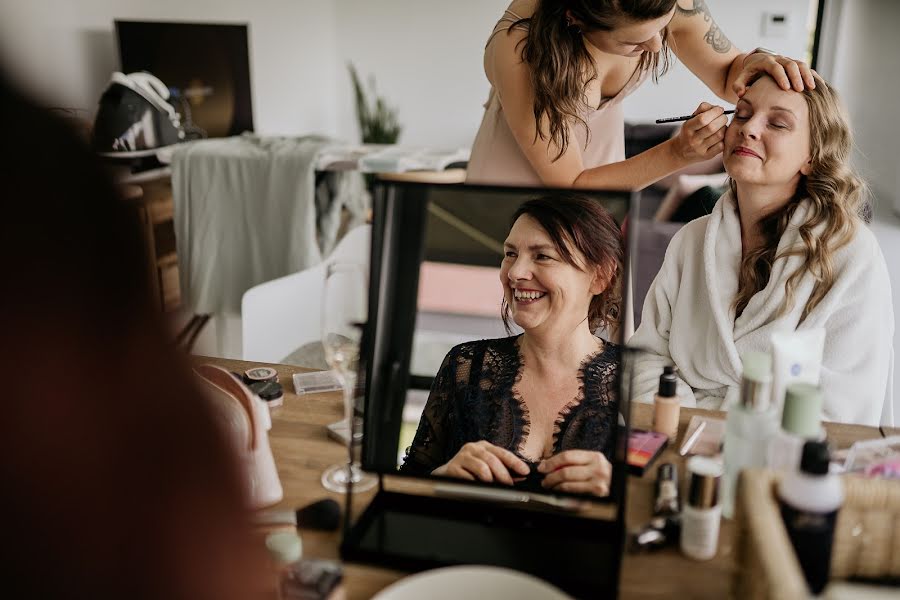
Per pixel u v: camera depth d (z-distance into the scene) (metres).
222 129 4.09
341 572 0.57
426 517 0.76
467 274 0.78
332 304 0.97
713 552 0.71
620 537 0.70
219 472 0.18
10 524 0.15
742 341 1.21
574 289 0.76
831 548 0.58
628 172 1.36
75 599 0.16
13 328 0.15
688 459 0.90
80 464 0.16
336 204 2.78
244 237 2.46
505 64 1.38
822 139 1.16
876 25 4.08
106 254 0.16
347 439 0.93
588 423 0.77
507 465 0.79
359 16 5.39
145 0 3.88
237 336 2.53
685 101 4.84
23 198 0.15
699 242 1.28
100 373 0.16
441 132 5.50
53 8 3.22
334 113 5.62
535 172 1.52
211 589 0.18
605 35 1.25
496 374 0.79
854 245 1.17
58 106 0.16
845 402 1.17
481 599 0.62
